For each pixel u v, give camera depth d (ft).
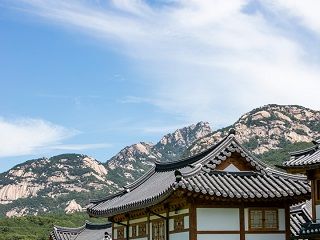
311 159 90.68
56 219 449.89
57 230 223.30
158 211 110.22
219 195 90.99
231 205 96.73
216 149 100.48
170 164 130.52
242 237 95.86
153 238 112.57
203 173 97.50
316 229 86.74
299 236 90.89
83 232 223.10
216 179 96.68
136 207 108.78
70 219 459.73
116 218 135.64
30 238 386.52
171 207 103.30
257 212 98.07
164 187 107.04
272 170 101.81
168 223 104.63
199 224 94.48
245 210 97.40
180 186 88.48
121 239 132.36
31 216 454.40
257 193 93.35
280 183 97.86
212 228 94.89
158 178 129.08
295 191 94.89
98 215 129.90
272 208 98.89
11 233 402.93
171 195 93.25
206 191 90.22
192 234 93.61
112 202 133.18
